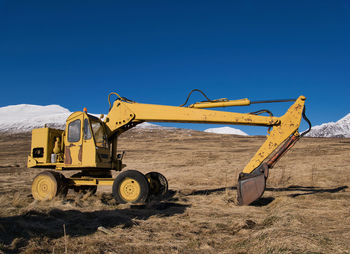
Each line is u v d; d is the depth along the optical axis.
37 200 7.48
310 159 20.48
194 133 69.44
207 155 30.86
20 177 16.53
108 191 11.03
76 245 4.07
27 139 63.62
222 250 3.96
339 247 3.50
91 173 9.16
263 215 6.31
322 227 4.71
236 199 8.10
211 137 59.41
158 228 5.20
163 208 7.25
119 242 4.29
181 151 37.47
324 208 6.43
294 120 7.42
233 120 7.71
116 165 8.89
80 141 8.09
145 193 7.31
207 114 7.89
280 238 3.90
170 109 8.15
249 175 7.47
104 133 8.45
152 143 51.28
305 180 12.40
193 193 10.27
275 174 14.66
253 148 38.25
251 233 4.73
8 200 7.46
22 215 5.42
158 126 91.38
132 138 61.38
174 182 14.00
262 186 7.17
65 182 8.41
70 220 5.53
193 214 6.49
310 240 3.73
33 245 3.98
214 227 5.32
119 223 5.42
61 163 8.38
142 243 4.27
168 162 26.16
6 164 27.45
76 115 8.27
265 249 3.64
